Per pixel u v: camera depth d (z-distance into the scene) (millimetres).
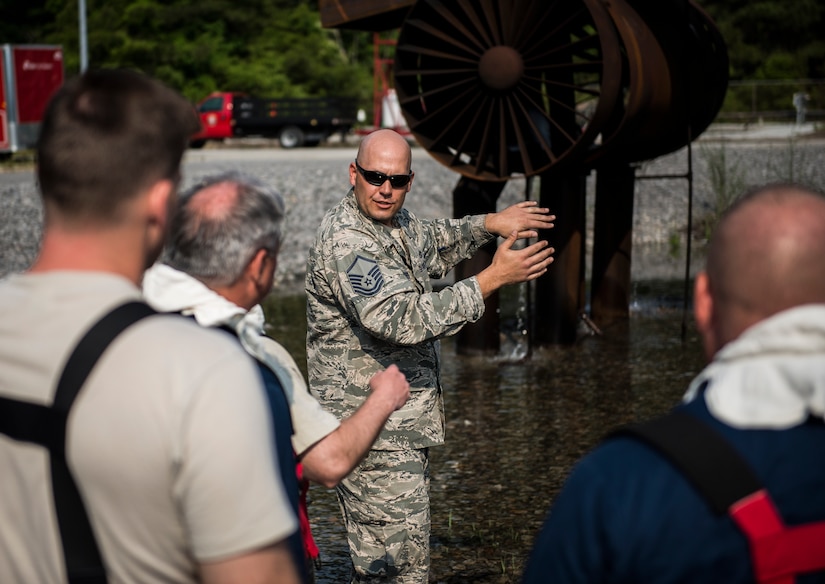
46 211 1566
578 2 7688
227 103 30641
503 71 7551
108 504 1452
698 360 8195
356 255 3348
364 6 8398
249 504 1443
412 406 3484
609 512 1373
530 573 1466
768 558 1328
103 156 1508
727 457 1354
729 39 43062
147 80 1602
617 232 9430
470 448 5973
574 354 8438
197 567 1473
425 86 8227
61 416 1440
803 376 1363
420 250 3721
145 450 1424
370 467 3463
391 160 3420
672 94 8273
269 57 42844
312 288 3533
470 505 5031
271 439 1518
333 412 3545
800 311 1404
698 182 17844
